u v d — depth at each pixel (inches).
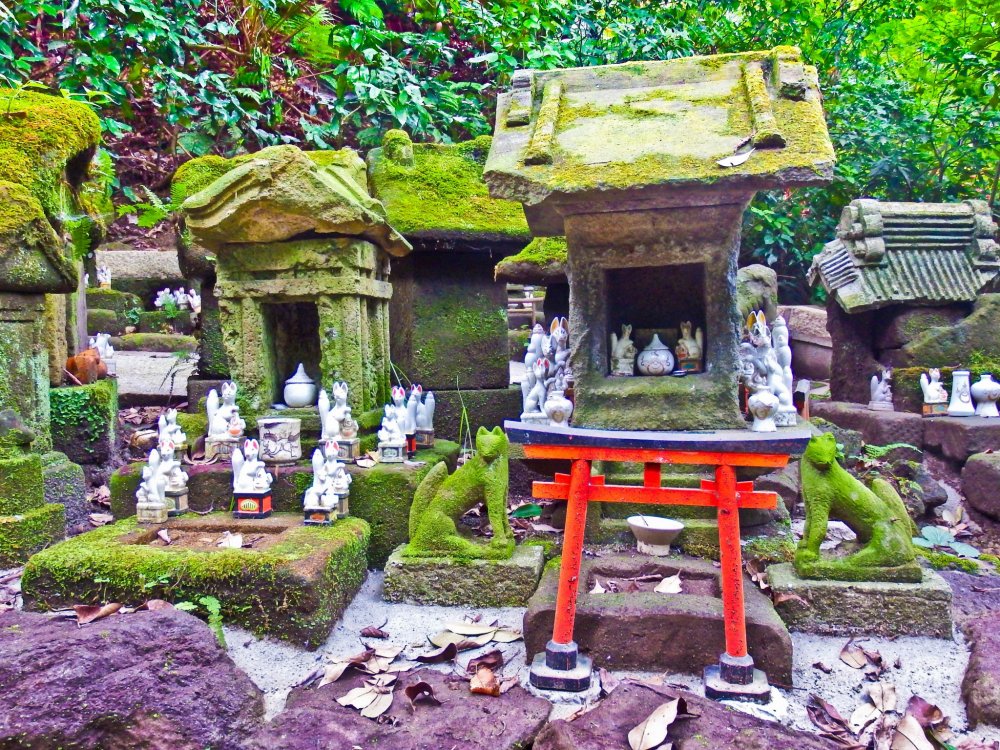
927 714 95.6
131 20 247.0
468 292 217.0
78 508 165.6
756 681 100.0
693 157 115.5
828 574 120.5
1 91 172.7
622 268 139.7
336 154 201.6
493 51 287.7
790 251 329.4
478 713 95.4
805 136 114.8
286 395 170.2
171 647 94.1
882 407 225.9
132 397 243.3
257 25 289.6
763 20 327.9
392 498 148.5
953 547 161.9
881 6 324.5
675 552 135.9
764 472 140.4
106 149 277.0
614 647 108.7
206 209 157.5
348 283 159.9
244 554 118.0
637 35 284.7
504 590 128.3
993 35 288.0
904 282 227.3
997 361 222.7
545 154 120.0
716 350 133.6
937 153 313.9
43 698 82.9
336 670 105.0
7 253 151.5
